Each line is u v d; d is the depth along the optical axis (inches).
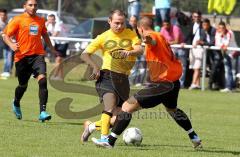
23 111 1338.6
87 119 1257.4
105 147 893.8
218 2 2208.4
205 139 1060.5
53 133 1045.8
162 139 1035.3
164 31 1930.4
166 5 1959.9
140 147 934.4
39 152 858.1
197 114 1427.2
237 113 1472.7
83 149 887.7
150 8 3248.0
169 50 889.5
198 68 1942.7
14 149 876.0
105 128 905.5
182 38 1946.4
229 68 1940.2
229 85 1948.8
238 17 2647.6
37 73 1168.8
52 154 844.6
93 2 4104.3
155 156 851.4
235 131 1180.5
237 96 1836.9
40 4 3366.1
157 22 1969.7
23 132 1042.1
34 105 1453.0
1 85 1879.9
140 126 1189.1
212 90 1963.6
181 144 988.6
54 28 2130.9
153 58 884.6
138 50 905.5
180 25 2015.3
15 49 1160.8
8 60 2126.0
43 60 1175.0
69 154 847.1
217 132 1157.1
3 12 2086.6
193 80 1959.9
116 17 925.2
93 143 936.3
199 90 1942.7
